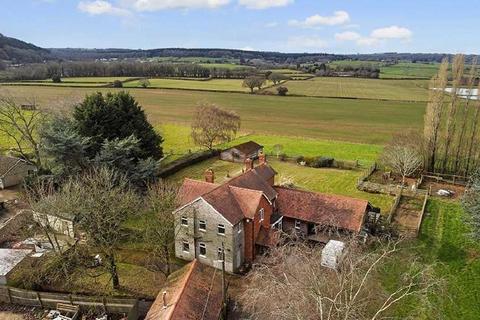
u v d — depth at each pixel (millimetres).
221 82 197625
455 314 31656
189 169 72375
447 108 66938
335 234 41500
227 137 84875
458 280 36281
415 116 124062
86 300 31797
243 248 39312
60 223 42031
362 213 42406
